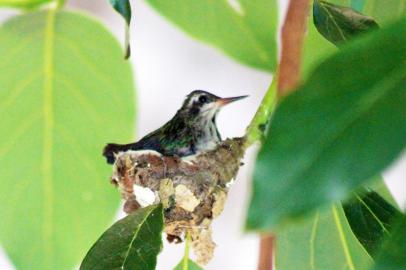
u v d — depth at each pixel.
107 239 2.84
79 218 3.06
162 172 3.12
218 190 3.12
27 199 3.06
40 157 3.06
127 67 3.05
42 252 3.06
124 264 2.80
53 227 3.06
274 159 1.22
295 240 2.99
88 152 3.06
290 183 1.21
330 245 2.98
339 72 1.27
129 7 2.35
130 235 2.86
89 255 2.81
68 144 3.06
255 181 1.21
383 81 1.26
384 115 1.22
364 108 1.23
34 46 3.05
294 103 1.25
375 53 1.29
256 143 2.98
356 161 1.20
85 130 3.06
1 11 3.09
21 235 3.06
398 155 1.18
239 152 3.12
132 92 3.06
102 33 3.05
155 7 3.06
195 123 3.17
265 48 3.06
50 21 3.05
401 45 1.29
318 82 1.26
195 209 3.11
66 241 3.06
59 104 3.06
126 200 3.09
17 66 3.05
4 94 3.06
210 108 3.18
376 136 1.20
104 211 3.07
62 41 3.05
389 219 2.44
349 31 2.50
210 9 3.06
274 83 2.98
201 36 3.06
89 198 3.06
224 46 3.06
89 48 3.05
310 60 3.00
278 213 1.19
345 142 1.22
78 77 3.06
